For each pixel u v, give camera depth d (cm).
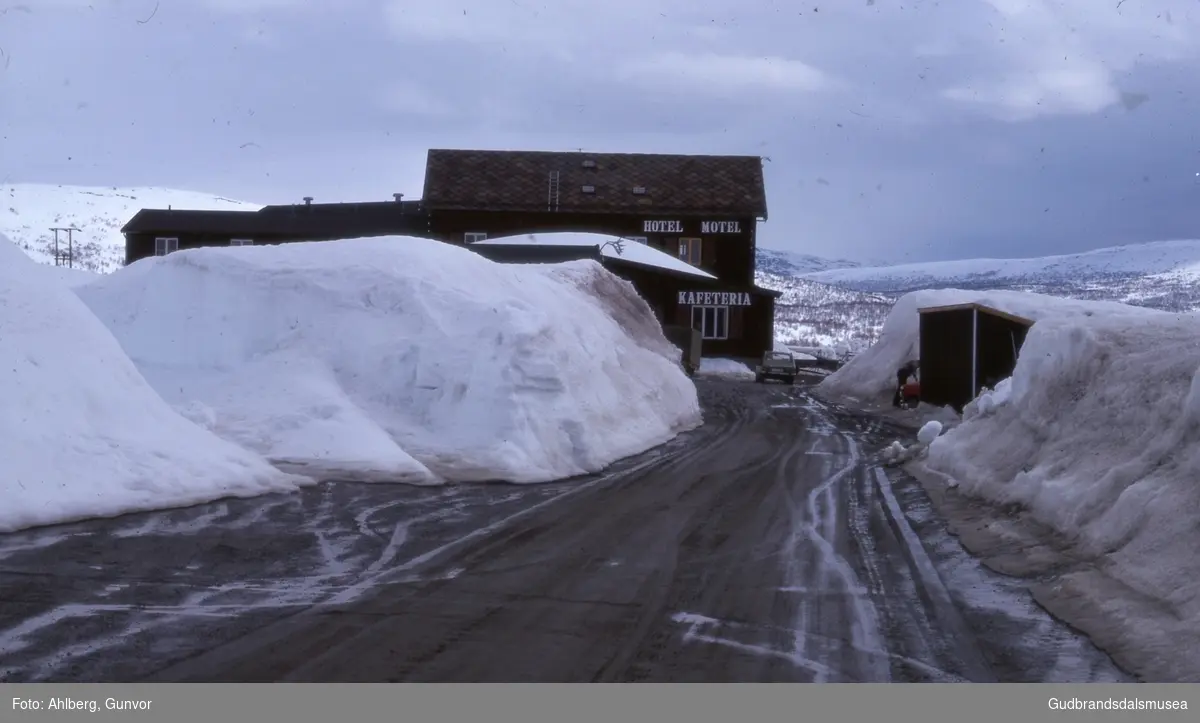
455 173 7350
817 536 1284
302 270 2139
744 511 1470
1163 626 791
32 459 1179
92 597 857
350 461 1639
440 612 860
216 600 870
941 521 1393
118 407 1348
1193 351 1256
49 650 713
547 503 1486
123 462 1268
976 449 1697
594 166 7519
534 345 1944
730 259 7262
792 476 1881
